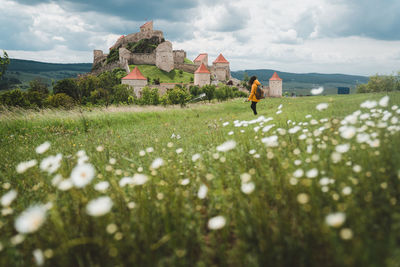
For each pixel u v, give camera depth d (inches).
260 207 66.2
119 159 148.9
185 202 80.7
